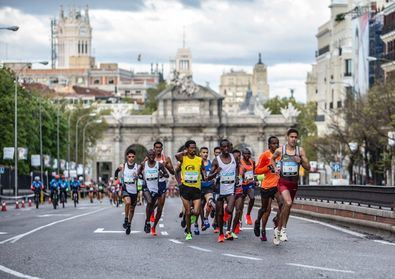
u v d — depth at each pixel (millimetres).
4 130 183625
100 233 63375
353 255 46312
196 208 57094
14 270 40781
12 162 187000
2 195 170000
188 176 57000
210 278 37719
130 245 52688
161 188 61469
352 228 66875
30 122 197125
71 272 40031
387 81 166125
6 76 186250
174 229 68000
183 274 39031
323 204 79812
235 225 57625
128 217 62438
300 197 98000
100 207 132125
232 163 55656
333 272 39406
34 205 146625
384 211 59625
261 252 48188
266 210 55594
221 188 55719
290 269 40500
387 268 40781
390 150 161125
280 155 51844
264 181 55500
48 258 45656
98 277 38312
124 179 62312
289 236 59031
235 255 46531
